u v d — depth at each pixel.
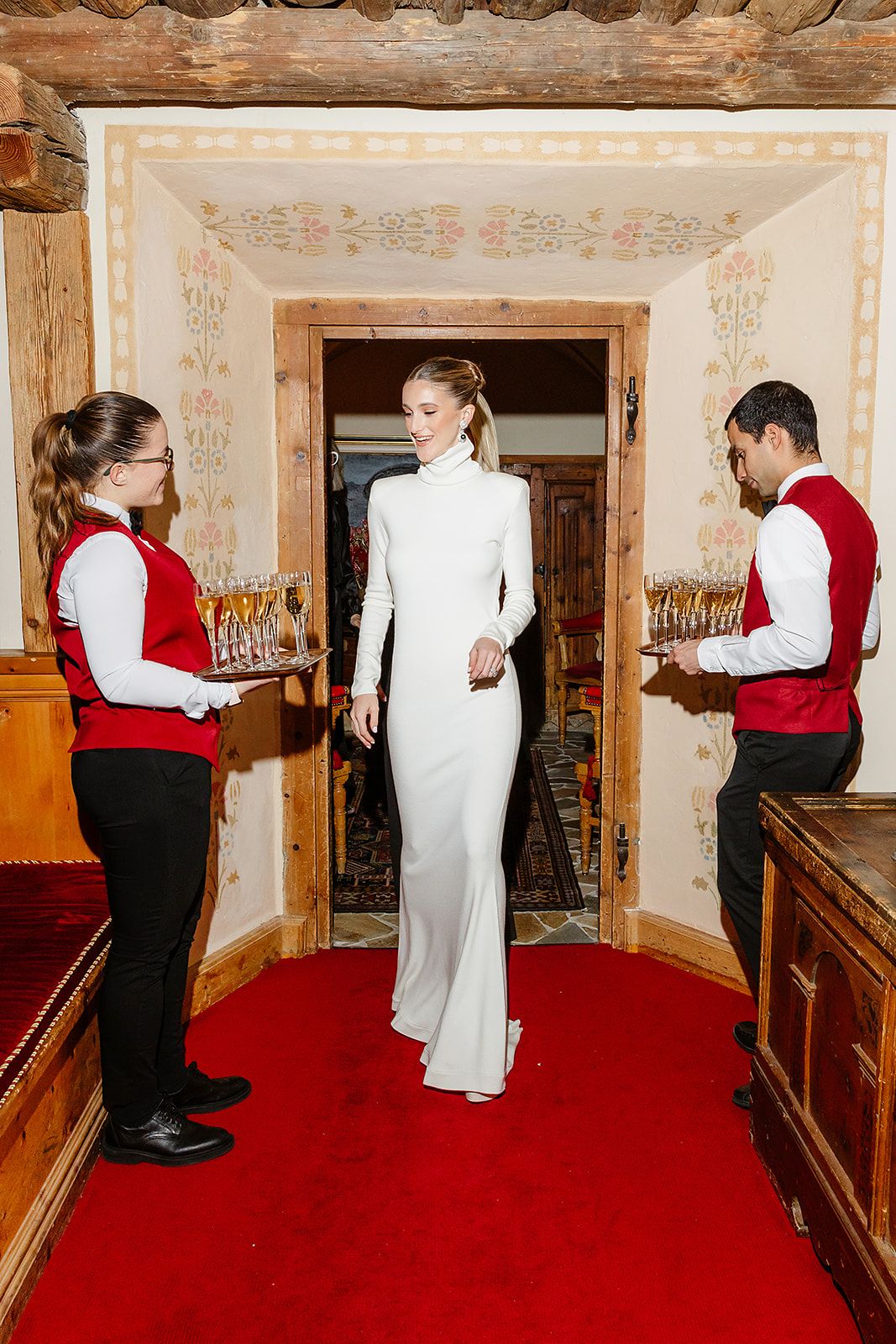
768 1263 1.96
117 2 2.37
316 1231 2.04
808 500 2.28
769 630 2.25
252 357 3.14
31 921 2.35
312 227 2.89
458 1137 2.37
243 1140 2.36
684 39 2.46
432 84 2.51
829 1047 1.85
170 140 2.63
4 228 2.63
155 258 2.73
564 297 3.26
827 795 2.20
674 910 3.36
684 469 3.17
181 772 2.11
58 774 2.74
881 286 2.70
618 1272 1.93
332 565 4.24
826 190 2.73
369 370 7.21
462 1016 2.48
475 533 2.49
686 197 2.79
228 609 2.10
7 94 2.34
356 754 6.66
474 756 2.48
